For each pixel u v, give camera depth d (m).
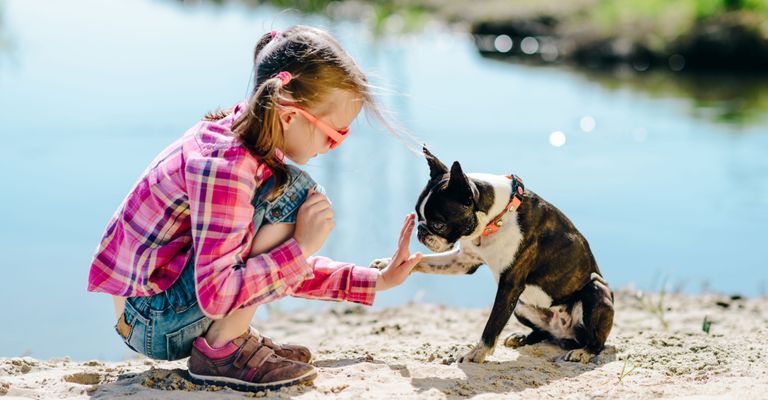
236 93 11.09
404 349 4.08
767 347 3.97
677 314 5.09
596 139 9.88
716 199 7.71
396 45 16.92
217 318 3.04
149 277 3.10
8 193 7.40
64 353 4.81
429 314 5.28
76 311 5.40
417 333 4.71
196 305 3.11
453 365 3.58
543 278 3.72
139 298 3.19
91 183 7.72
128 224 3.14
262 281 3.03
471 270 3.85
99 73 12.25
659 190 8.01
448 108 11.20
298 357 3.54
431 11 20.22
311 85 3.11
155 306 3.15
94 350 4.85
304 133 3.19
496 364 3.64
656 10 17.12
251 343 3.20
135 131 9.30
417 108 11.03
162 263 3.13
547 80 13.92
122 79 11.90
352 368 3.51
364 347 4.19
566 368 3.63
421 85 12.87
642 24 16.50
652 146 9.59
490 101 11.86
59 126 9.45
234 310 3.08
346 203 7.45
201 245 2.99
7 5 17.86
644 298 5.52
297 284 3.13
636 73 14.89
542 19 18.34
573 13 18.41
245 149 3.05
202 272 2.98
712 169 8.70
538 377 3.48
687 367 3.64
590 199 7.71
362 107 3.33
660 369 3.63
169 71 12.48
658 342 4.11
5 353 4.78
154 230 3.10
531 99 12.12
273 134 3.05
